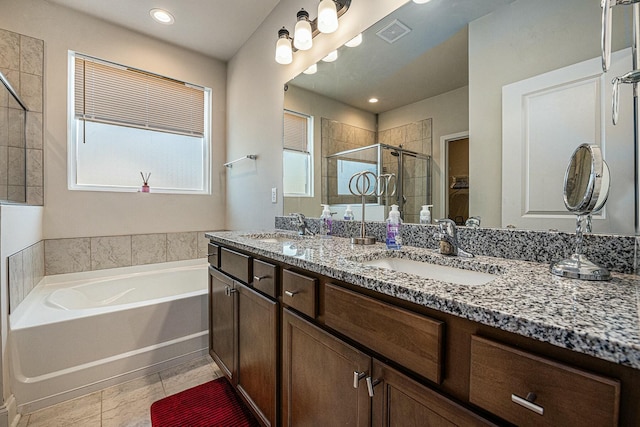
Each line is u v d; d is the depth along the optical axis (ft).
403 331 2.10
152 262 8.71
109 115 8.13
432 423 1.94
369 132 5.09
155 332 5.93
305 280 3.14
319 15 5.04
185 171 9.56
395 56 4.62
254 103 8.29
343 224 5.52
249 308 4.34
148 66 8.55
